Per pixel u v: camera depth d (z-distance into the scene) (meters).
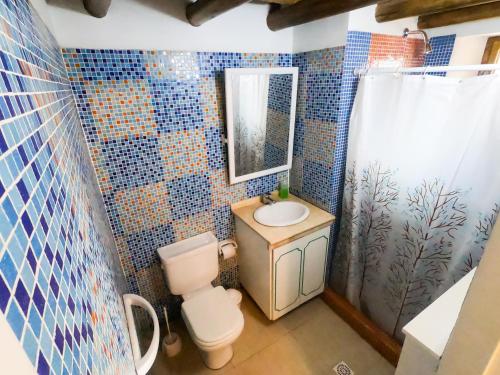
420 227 1.58
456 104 1.31
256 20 1.73
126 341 0.85
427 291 1.64
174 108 1.62
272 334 1.97
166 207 1.79
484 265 0.53
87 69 1.36
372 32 1.66
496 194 1.25
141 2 1.38
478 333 0.56
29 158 0.33
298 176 2.21
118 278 1.22
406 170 1.59
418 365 0.89
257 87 1.79
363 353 1.82
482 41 2.04
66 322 0.34
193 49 1.58
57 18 1.25
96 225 0.90
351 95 1.74
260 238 1.79
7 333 0.20
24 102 0.37
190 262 1.80
